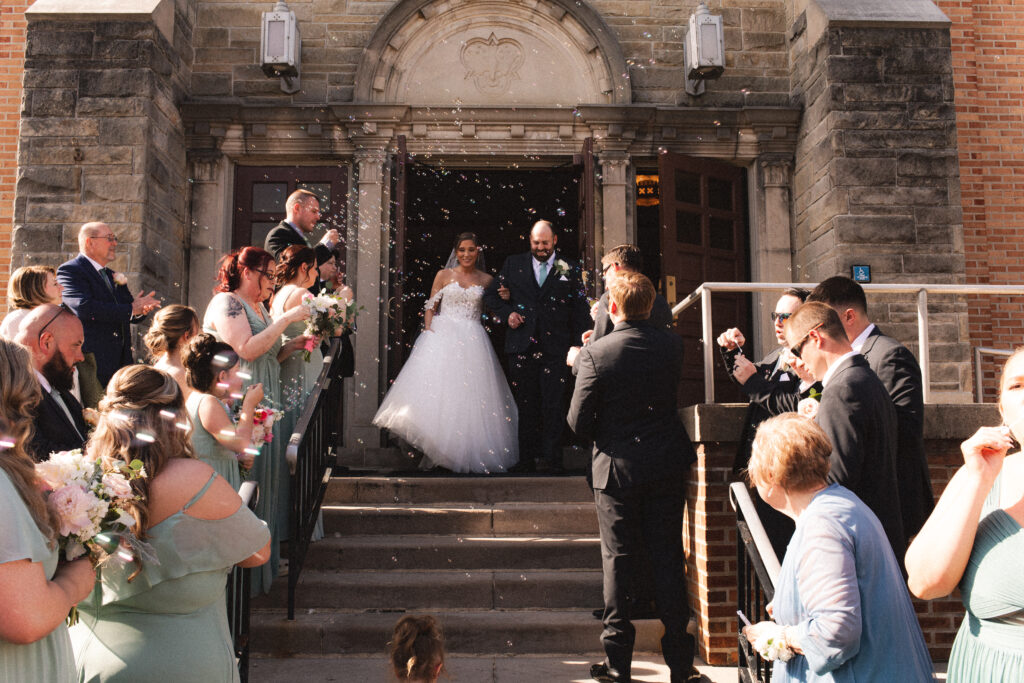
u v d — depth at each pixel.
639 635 4.22
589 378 3.65
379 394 7.34
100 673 2.15
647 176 8.38
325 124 7.62
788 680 2.11
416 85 7.76
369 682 3.67
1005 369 2.06
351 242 7.58
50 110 6.70
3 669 1.71
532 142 7.64
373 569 4.70
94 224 5.21
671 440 3.65
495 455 6.25
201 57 7.73
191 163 7.57
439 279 6.70
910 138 6.97
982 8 8.25
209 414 3.44
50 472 1.94
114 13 6.77
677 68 7.85
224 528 2.30
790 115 7.60
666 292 7.20
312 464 4.52
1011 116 8.09
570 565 4.75
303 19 7.82
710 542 4.11
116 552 2.03
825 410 2.72
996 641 1.96
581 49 7.80
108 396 2.32
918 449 3.01
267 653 4.06
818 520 2.06
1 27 7.80
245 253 4.45
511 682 3.72
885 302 6.79
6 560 1.67
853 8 7.19
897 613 2.02
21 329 3.12
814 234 7.27
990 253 7.94
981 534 2.01
